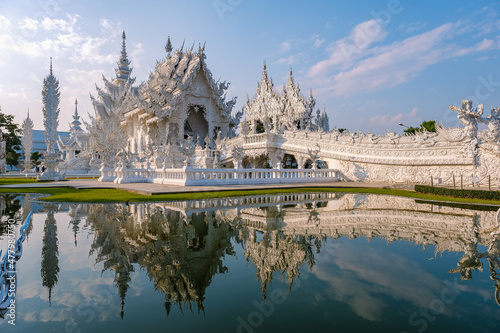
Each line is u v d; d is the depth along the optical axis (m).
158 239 6.17
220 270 4.44
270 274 4.29
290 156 44.12
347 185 21.75
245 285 3.89
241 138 35.19
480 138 20.20
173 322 2.94
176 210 9.85
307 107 42.78
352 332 2.68
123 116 54.66
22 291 3.68
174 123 45.12
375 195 15.23
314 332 2.69
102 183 22.31
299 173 24.69
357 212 9.56
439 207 10.84
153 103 41.69
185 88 44.19
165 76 46.97
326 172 26.48
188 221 8.00
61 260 4.86
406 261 4.80
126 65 62.16
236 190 16.23
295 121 43.88
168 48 55.50
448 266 4.54
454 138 21.45
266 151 31.80
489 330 2.72
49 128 28.27
